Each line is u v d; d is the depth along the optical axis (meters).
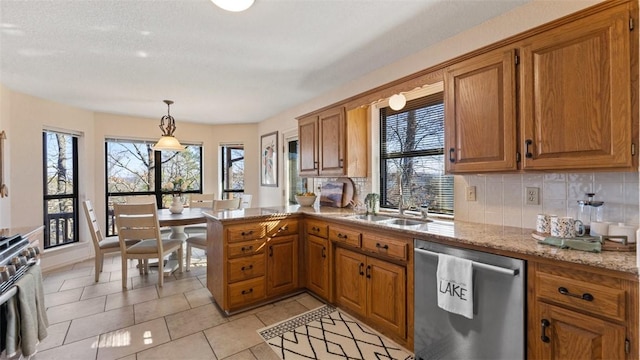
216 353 1.98
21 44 2.24
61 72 2.83
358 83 3.11
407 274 1.97
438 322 1.76
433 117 2.63
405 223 2.31
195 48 2.36
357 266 2.39
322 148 3.25
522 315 1.39
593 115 1.36
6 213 3.23
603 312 1.16
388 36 2.22
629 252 1.29
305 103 4.05
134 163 4.94
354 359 1.91
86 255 4.24
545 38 1.52
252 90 3.49
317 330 2.27
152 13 1.85
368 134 3.15
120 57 2.51
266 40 2.25
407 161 2.88
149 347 2.04
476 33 2.10
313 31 2.12
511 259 1.44
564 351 1.26
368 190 3.14
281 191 4.75
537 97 1.55
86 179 4.30
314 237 2.86
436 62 2.36
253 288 2.64
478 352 1.55
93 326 2.31
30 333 1.63
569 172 1.52
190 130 5.37
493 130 1.74
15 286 1.56
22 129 3.45
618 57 1.29
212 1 1.59
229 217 2.56
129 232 3.08
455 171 1.95
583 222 1.66
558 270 1.29
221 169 5.63
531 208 1.89
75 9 1.79
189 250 3.70
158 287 3.13
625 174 1.53
